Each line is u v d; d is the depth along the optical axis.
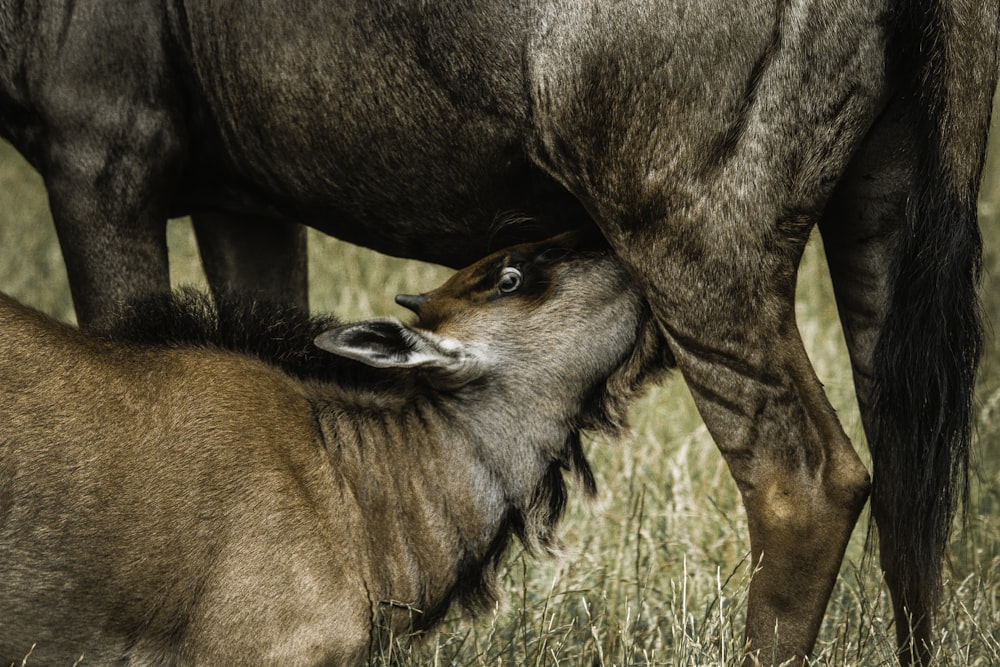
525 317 11.03
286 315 11.20
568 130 10.55
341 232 12.39
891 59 10.09
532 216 11.38
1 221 22.75
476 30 10.62
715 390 10.62
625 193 10.50
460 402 10.89
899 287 10.59
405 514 10.67
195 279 20.98
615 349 11.16
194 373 10.21
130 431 9.79
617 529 14.20
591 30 10.27
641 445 15.86
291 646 9.73
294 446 10.18
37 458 9.56
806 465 10.48
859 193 10.72
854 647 12.16
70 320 19.98
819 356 18.05
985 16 10.27
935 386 10.59
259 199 12.73
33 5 12.15
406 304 11.35
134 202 12.28
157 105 12.16
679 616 12.06
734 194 10.21
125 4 11.99
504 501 11.02
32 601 9.64
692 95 10.16
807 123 10.09
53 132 12.30
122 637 9.79
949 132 10.25
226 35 11.65
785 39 9.98
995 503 15.23
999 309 19.61
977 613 12.36
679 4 10.05
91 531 9.60
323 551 9.88
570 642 12.30
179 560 9.71
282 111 11.62
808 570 10.44
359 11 10.98
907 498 10.72
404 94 11.06
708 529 14.28
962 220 10.40
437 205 11.57
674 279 10.50
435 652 11.41
